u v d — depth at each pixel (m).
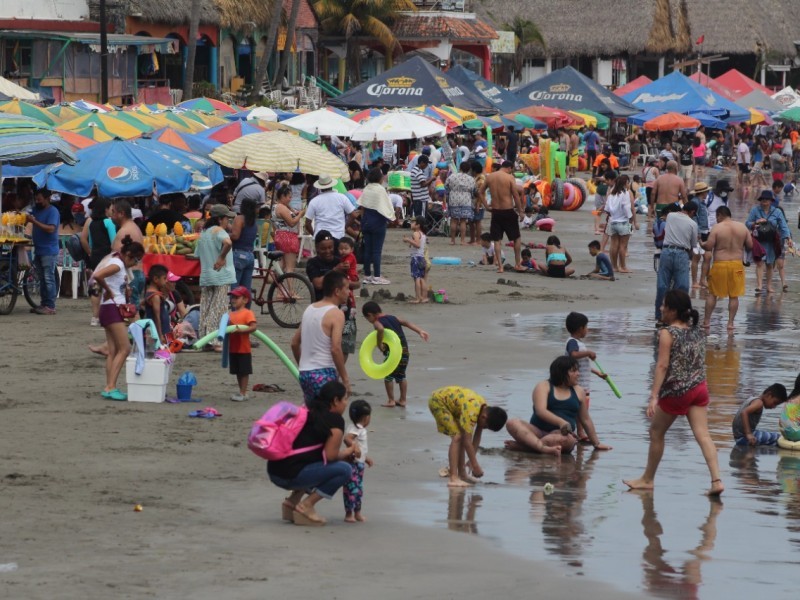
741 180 171.25
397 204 104.00
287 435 27.83
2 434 35.91
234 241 53.06
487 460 35.94
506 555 26.70
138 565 24.72
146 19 142.25
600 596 24.22
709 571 26.09
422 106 129.12
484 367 49.12
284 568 25.00
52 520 27.69
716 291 60.62
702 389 32.66
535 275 78.81
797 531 29.38
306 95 177.62
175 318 52.78
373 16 196.50
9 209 70.31
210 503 29.81
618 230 80.81
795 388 38.56
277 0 155.50
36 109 83.56
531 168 136.25
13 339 51.91
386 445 36.81
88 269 61.62
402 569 25.38
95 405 40.09
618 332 58.97
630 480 33.44
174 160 67.44
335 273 33.59
